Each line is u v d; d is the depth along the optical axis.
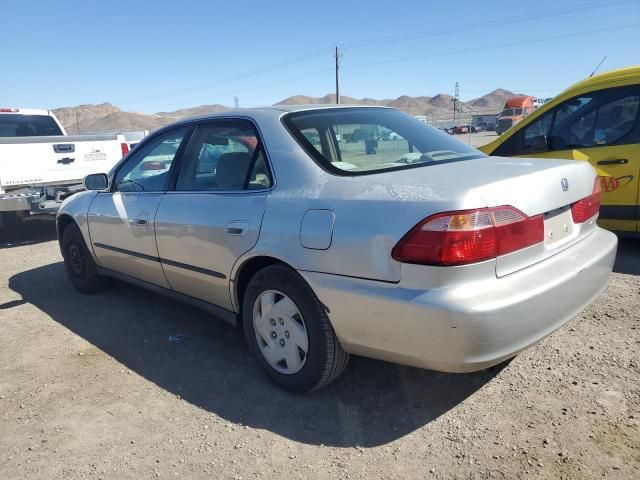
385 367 3.54
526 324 2.56
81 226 5.06
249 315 3.42
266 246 3.13
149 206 4.16
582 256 3.01
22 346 4.25
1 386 3.60
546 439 2.71
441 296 2.46
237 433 2.95
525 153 6.04
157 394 3.42
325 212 2.88
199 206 3.67
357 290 2.71
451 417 2.96
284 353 3.25
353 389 3.31
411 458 2.65
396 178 2.87
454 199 2.50
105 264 4.99
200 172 3.87
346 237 2.74
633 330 3.79
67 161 8.38
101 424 3.11
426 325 2.51
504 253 2.58
